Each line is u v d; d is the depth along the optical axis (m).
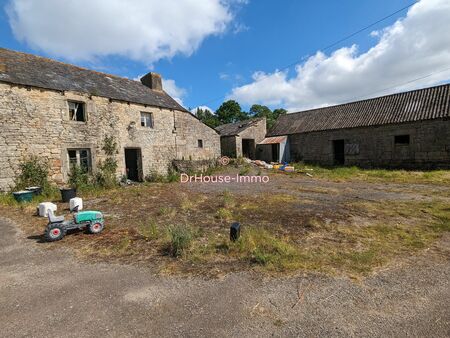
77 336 2.21
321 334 2.15
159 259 3.71
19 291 2.96
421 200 7.07
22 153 9.43
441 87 15.22
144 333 2.23
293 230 4.79
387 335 2.12
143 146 13.91
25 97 9.53
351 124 17.34
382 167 15.95
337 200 7.41
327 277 3.05
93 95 11.68
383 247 3.89
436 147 13.91
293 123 22.28
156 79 17.31
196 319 2.40
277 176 14.09
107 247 4.21
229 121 50.75
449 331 2.14
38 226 5.55
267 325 2.28
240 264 3.47
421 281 2.92
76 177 10.65
